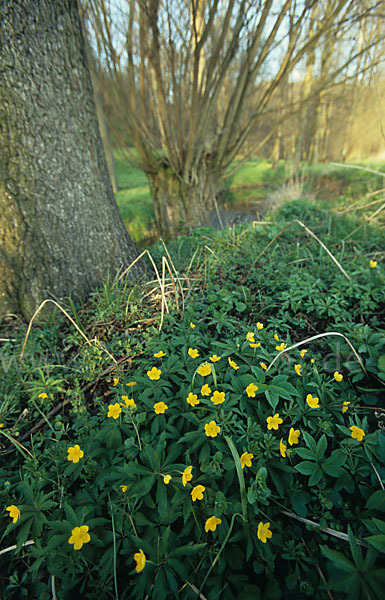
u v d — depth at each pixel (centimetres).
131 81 545
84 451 153
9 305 283
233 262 322
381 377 170
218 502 123
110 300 270
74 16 257
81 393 195
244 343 188
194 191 663
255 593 115
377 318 237
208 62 471
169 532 124
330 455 150
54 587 122
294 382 170
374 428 163
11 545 137
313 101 785
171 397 164
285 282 272
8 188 254
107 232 308
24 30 228
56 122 258
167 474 132
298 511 133
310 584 118
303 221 440
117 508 130
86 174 285
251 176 1334
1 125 239
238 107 551
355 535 127
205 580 115
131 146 782
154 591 112
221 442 141
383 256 319
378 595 105
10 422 191
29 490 140
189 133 551
